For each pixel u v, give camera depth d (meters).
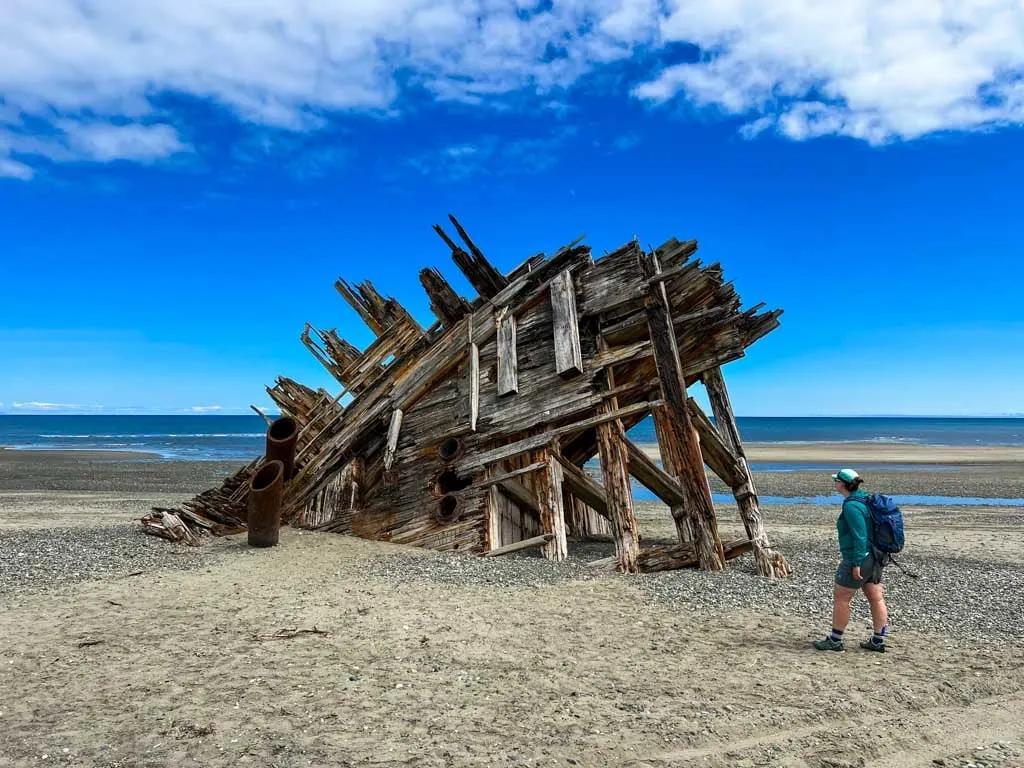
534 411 11.51
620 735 4.32
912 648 6.27
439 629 6.81
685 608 7.74
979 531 14.95
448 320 13.42
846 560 6.09
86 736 4.25
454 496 11.80
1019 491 25.09
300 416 15.12
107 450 51.03
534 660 5.86
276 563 10.22
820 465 39.22
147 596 7.98
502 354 12.05
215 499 13.38
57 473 29.70
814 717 4.66
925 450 54.44
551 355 11.70
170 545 11.48
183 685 5.17
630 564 9.92
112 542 11.44
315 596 8.20
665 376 10.44
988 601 8.23
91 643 6.16
